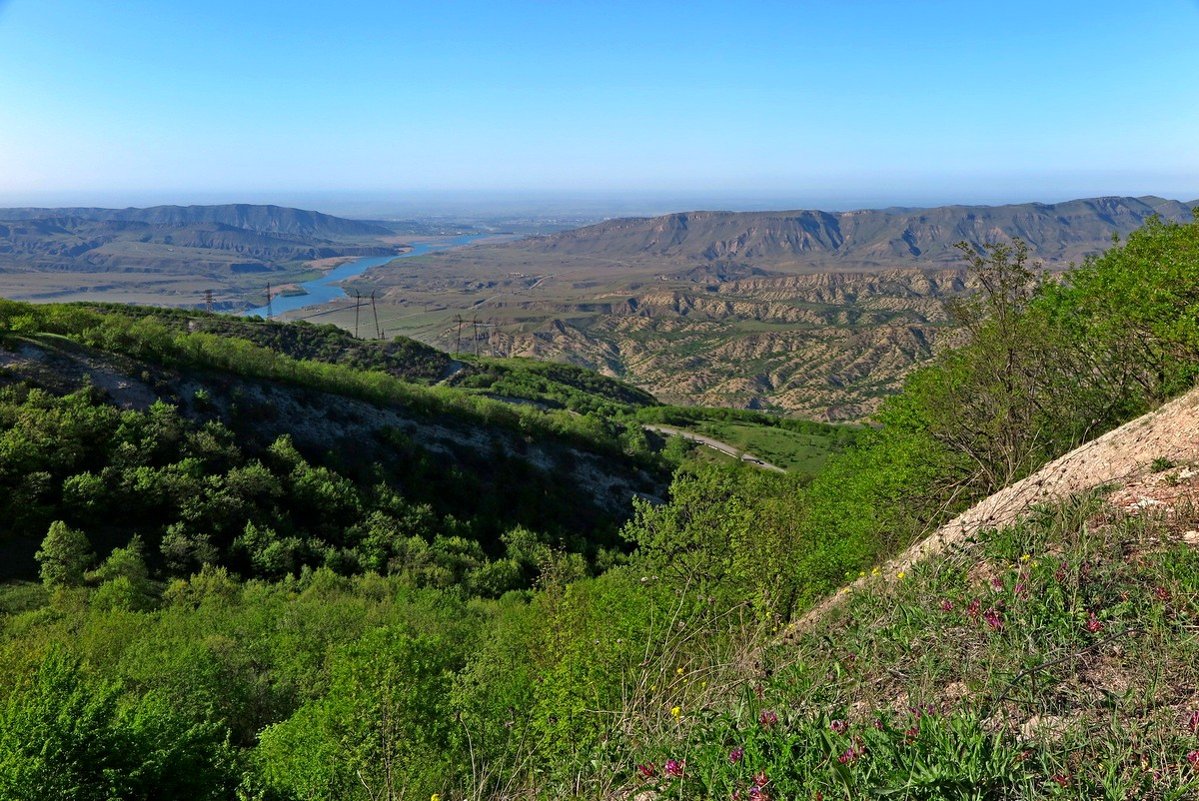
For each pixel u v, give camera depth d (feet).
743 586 51.03
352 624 90.12
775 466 316.19
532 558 159.94
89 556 107.45
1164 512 19.66
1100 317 53.62
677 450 311.88
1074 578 16.62
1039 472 30.42
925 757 11.59
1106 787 10.48
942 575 19.58
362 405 201.05
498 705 51.16
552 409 374.02
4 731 34.17
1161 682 12.85
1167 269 44.39
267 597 107.34
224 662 73.56
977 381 54.13
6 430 128.47
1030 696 13.12
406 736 48.67
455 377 407.03
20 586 98.73
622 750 15.81
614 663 36.01
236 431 164.04
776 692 15.42
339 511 153.28
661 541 61.77
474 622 99.04
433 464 193.16
